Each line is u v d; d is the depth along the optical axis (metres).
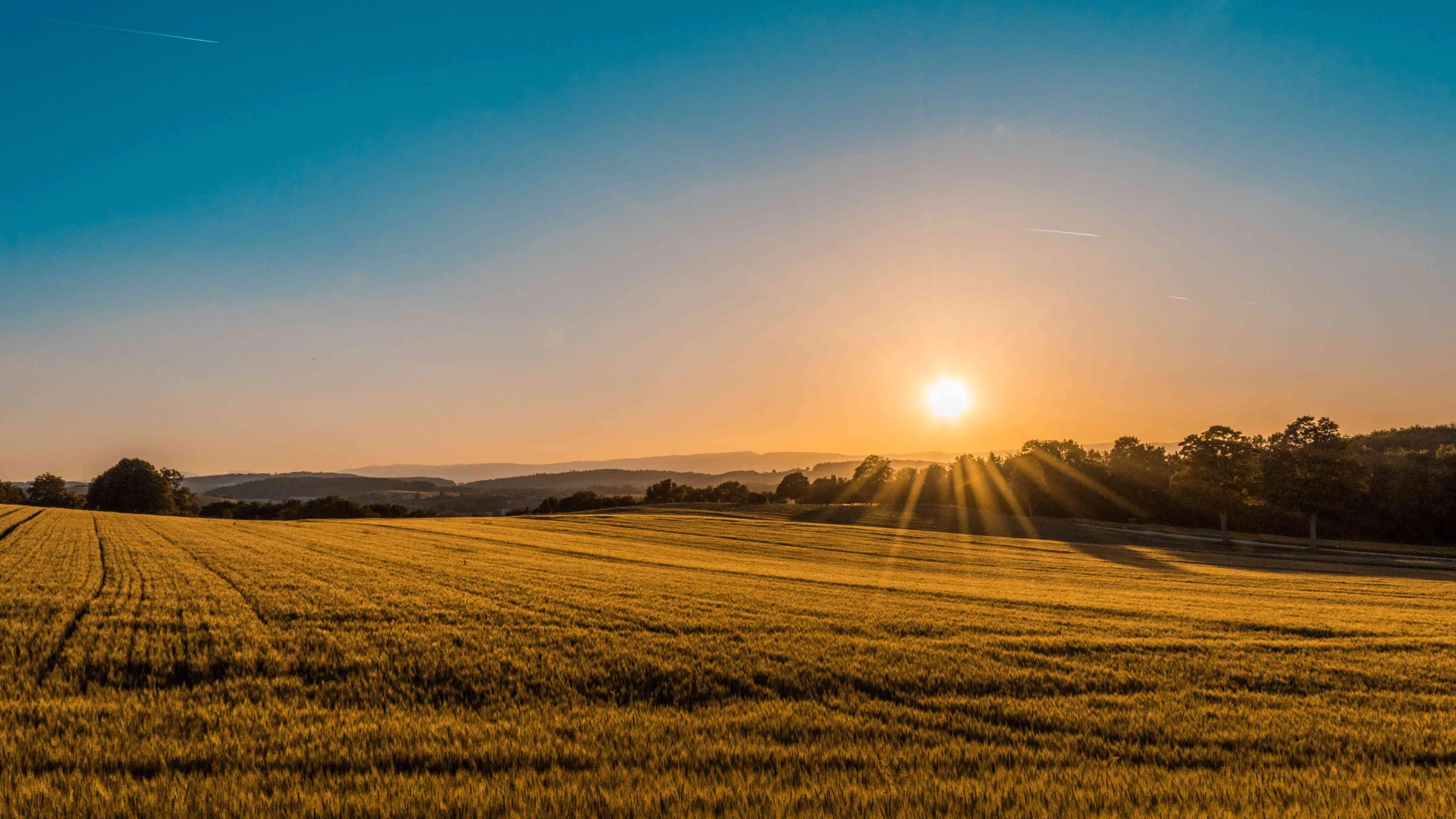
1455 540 78.06
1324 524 84.88
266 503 142.12
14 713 8.61
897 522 85.12
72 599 17.30
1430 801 6.60
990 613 19.22
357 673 10.91
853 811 6.25
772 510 98.94
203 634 13.38
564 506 150.88
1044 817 6.21
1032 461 108.38
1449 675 12.12
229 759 7.33
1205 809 6.45
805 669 11.54
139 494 118.94
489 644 12.92
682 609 18.16
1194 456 72.06
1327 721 9.21
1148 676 11.67
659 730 8.48
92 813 5.94
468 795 6.36
